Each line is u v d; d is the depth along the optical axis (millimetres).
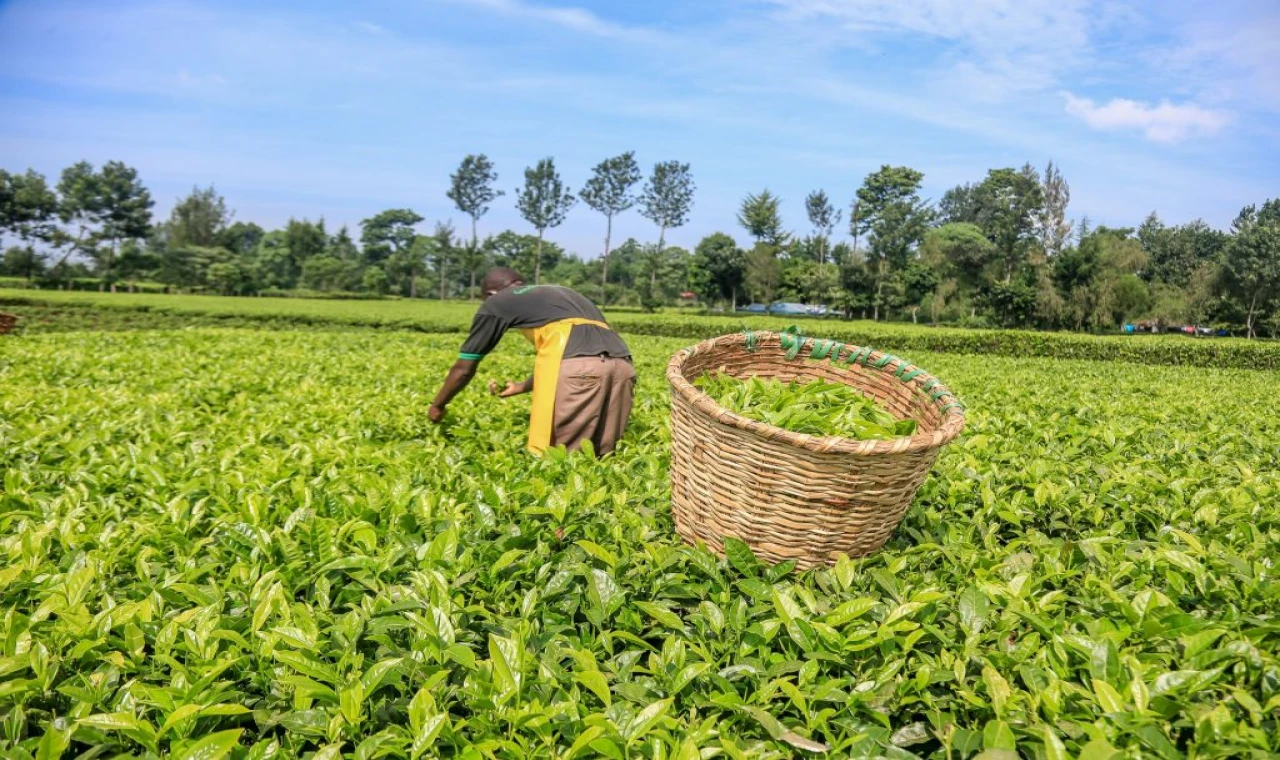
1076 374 12492
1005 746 1562
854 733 1706
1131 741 1555
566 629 2111
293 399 5715
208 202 91500
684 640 2082
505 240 89625
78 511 2758
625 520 2801
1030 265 52875
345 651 1861
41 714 1691
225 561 2428
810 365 3355
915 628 1935
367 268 89125
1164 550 2406
